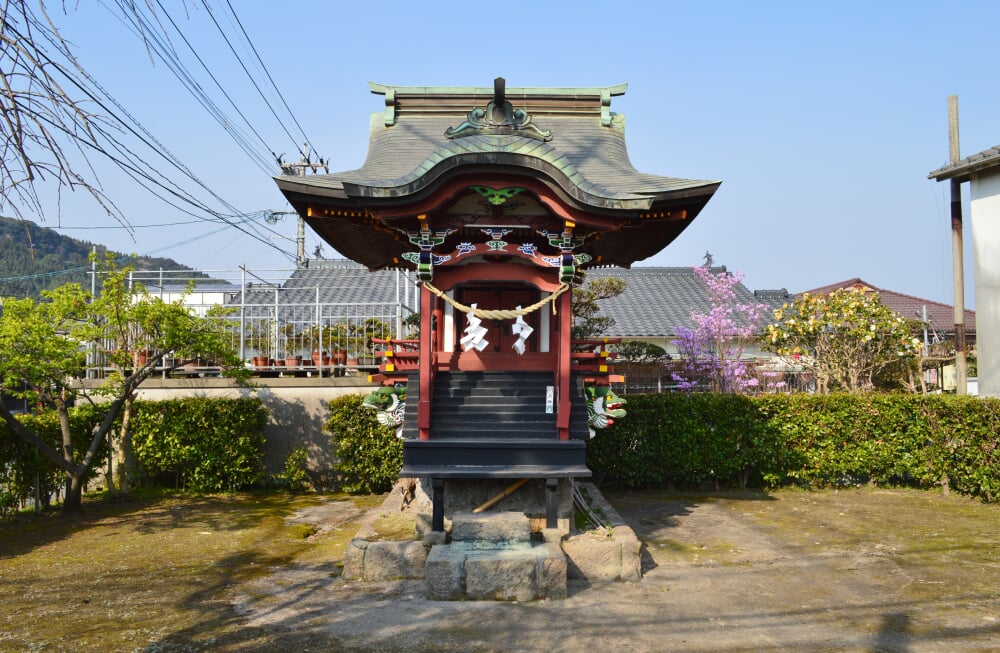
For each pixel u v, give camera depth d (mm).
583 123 11172
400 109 11398
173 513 11914
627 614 6816
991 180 15344
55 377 10992
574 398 9031
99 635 6203
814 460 13961
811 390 20703
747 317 26031
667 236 10586
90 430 13102
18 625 6453
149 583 7840
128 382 12023
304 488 14359
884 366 18656
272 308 18750
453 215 8570
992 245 15328
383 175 9250
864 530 10523
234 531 10578
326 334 17000
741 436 13938
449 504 9031
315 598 7281
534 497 9016
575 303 18188
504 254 8609
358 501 13242
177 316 11875
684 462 13820
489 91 11359
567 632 6340
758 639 6176
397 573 7934
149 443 13523
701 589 7633
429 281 8438
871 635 6270
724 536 10219
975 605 7078
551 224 8617
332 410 13852
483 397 9086
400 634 6285
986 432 12633
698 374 20500
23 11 3834
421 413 8422
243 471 13727
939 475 13383
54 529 10648
